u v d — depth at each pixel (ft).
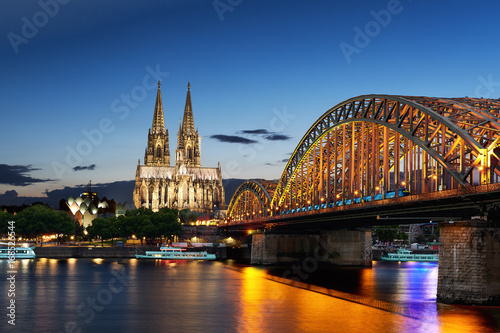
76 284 463.83
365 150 451.94
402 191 380.78
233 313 320.09
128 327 280.72
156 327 280.92
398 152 389.19
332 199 575.38
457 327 260.21
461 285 292.20
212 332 269.23
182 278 522.47
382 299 371.76
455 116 336.08
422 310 306.55
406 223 520.83
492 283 287.48
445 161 318.45
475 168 301.22
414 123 381.81
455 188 326.03
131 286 451.94
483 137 312.50
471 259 289.74
